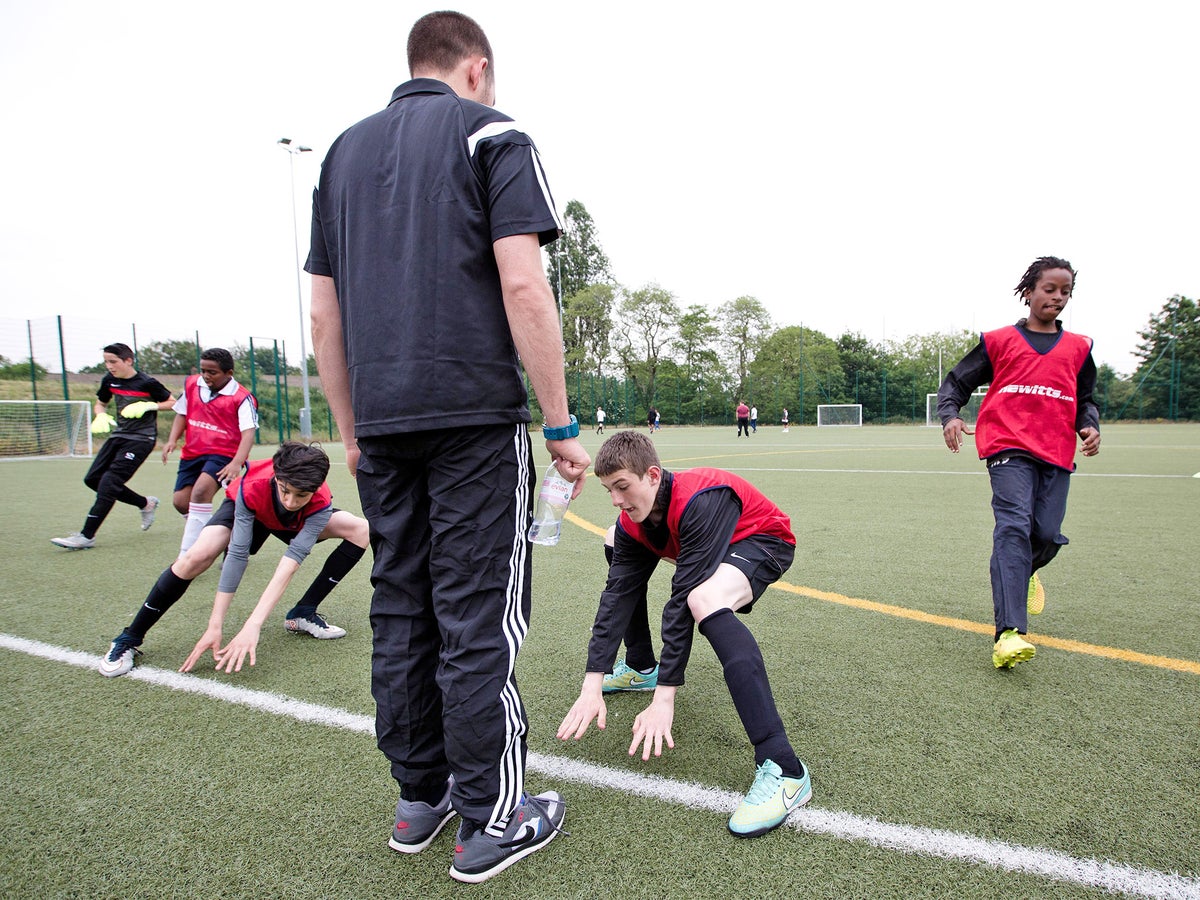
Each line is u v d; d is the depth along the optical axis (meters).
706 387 41.06
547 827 1.50
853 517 5.68
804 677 2.40
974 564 4.04
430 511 1.44
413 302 1.36
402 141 1.42
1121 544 4.45
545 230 1.35
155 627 3.12
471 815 1.41
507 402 1.42
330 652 2.77
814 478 8.62
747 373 45.84
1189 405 29.09
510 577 1.47
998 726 2.01
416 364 1.36
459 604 1.42
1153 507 5.85
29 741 2.01
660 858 1.46
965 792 1.67
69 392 17.05
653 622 3.17
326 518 2.76
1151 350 30.70
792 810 1.58
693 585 1.76
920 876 1.37
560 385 1.43
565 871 1.42
